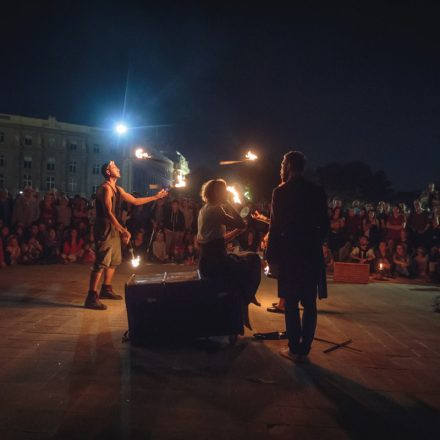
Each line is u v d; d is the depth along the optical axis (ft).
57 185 200.13
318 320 18.48
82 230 37.14
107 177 19.60
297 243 13.29
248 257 15.33
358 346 14.92
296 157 13.93
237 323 14.29
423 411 10.12
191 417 9.48
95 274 19.34
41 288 23.97
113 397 10.36
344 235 37.11
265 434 8.89
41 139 197.88
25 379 11.31
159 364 12.63
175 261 37.78
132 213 39.40
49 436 8.58
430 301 23.66
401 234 36.17
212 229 14.85
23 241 35.60
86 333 15.49
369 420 9.62
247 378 11.75
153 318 13.97
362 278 29.30
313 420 9.54
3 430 8.77
